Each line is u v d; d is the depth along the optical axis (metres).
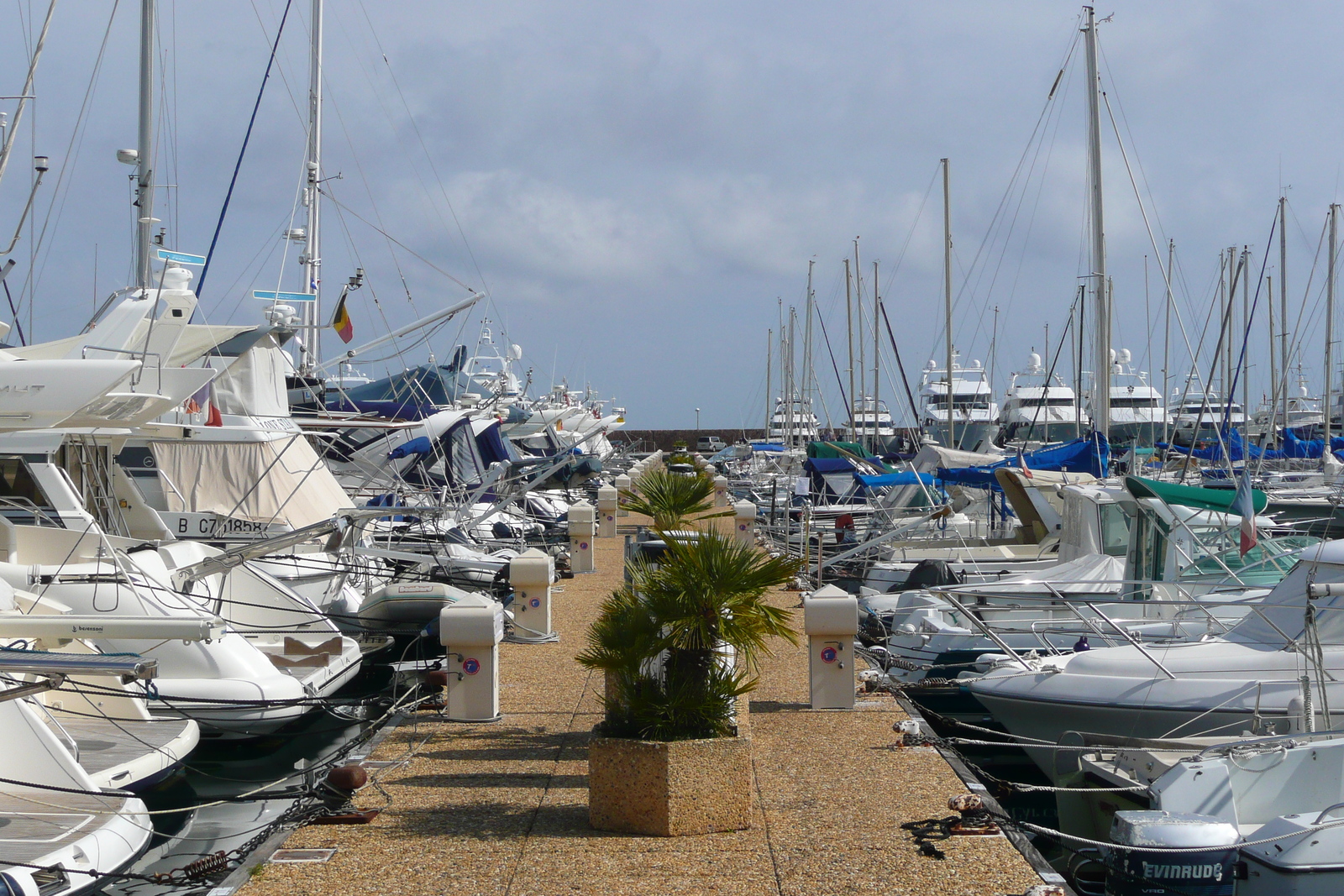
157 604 12.05
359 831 8.09
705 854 7.55
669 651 8.37
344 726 14.88
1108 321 27.05
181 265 16.73
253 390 21.45
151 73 17.91
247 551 14.02
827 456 34.75
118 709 11.37
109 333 13.53
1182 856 7.84
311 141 31.23
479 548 24.20
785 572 8.32
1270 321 43.00
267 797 9.96
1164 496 16.22
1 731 9.18
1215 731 11.16
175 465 19.31
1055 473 23.34
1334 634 11.62
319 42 31.20
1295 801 9.04
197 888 9.03
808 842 7.76
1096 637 14.82
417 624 17.59
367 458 28.97
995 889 6.89
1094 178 27.48
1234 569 16.41
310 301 26.91
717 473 63.22
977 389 65.69
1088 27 27.69
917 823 8.14
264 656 13.23
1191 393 59.12
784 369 80.62
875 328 53.78
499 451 31.81
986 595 15.76
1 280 13.00
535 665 14.29
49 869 7.69
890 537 22.06
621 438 104.06
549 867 7.33
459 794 8.98
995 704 12.34
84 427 12.62
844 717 11.59
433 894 6.91
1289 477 35.31
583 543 24.05
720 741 7.99
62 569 12.11
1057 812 11.35
